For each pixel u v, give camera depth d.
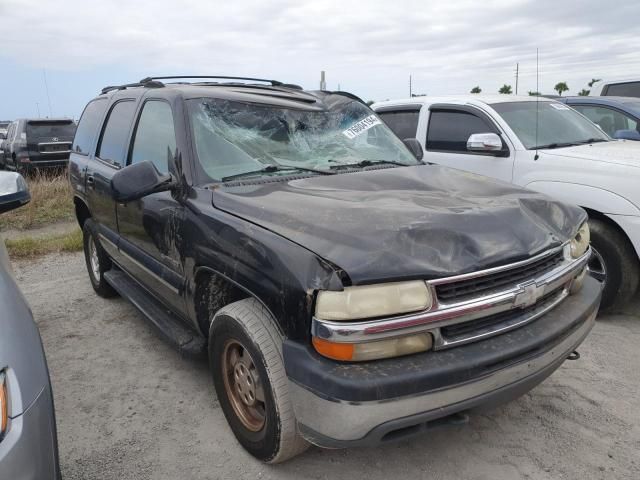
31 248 7.18
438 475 2.69
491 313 2.34
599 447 2.88
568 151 4.96
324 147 3.65
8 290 2.17
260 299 2.42
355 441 2.14
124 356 4.08
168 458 2.87
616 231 4.37
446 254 2.27
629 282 4.35
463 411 2.34
